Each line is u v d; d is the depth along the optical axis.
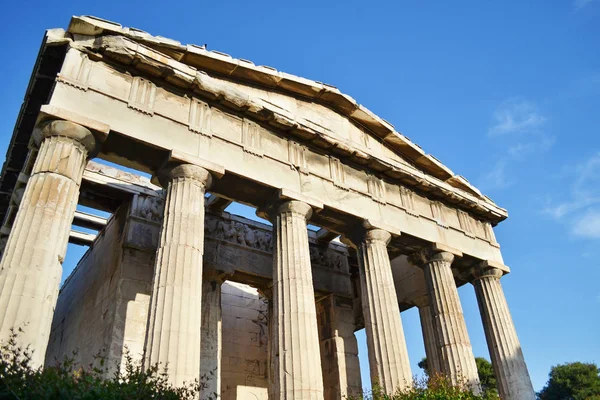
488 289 25.59
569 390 64.25
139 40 17.14
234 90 18.88
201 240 16.23
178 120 17.55
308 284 18.08
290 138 20.62
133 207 22.31
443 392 16.20
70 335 25.03
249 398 27.69
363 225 21.31
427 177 24.28
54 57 16.53
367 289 20.56
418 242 23.61
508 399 22.95
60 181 14.03
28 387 8.66
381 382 18.59
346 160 22.17
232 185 18.64
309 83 21.25
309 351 16.77
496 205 27.72
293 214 19.08
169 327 14.24
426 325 28.09
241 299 30.58
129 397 9.66
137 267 21.05
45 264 12.79
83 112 15.41
